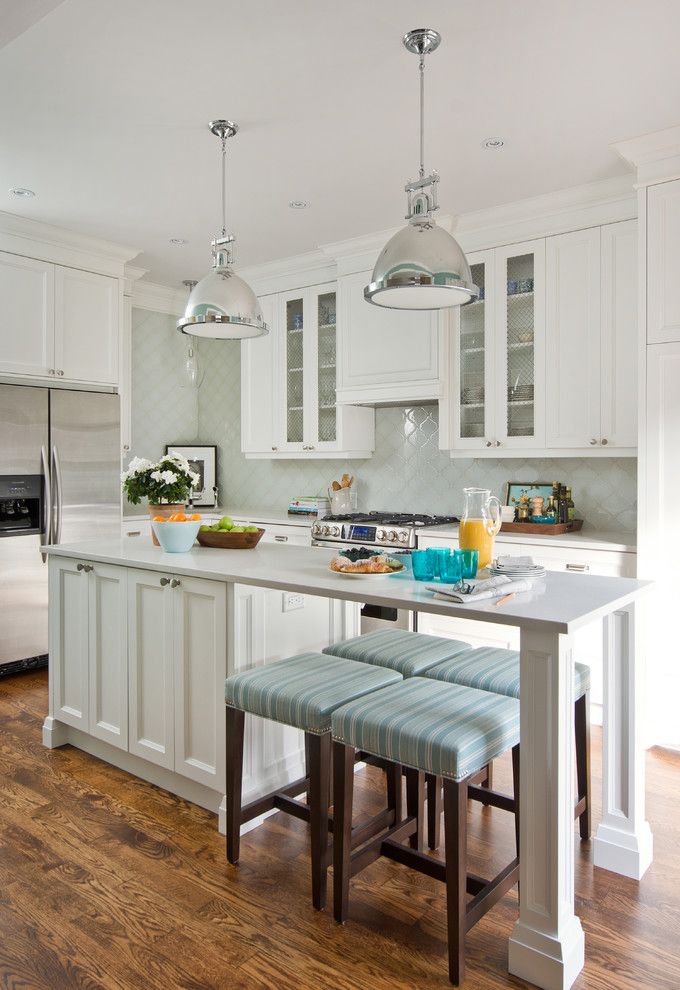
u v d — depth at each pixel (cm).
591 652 333
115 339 450
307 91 257
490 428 386
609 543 323
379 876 210
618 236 342
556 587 203
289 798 220
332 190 350
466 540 213
